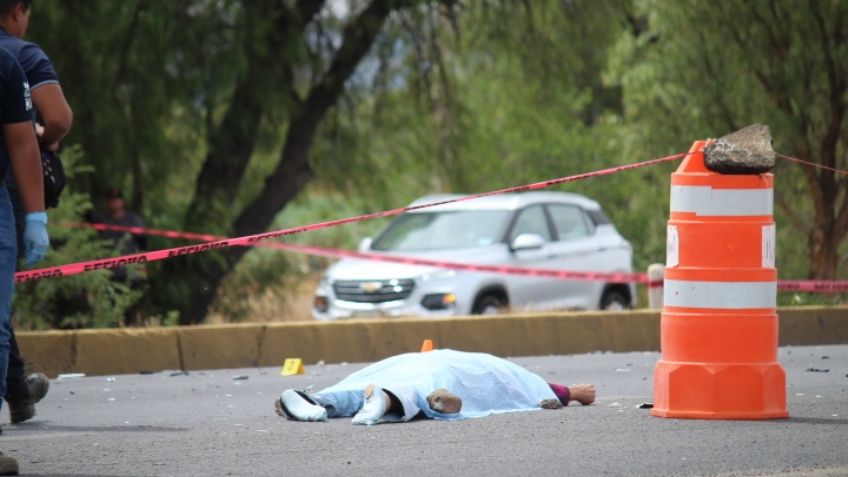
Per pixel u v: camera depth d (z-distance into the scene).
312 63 85.56
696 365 27.39
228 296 89.44
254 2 78.62
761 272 27.28
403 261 57.66
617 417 27.86
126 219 65.06
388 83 90.62
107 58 75.25
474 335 48.47
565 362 45.03
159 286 80.19
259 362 45.56
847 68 75.88
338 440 25.27
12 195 28.30
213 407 33.06
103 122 74.25
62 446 25.27
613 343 51.06
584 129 104.88
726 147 26.98
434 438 25.31
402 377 28.45
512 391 29.38
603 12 90.00
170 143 79.56
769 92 77.69
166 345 44.34
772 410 27.44
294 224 133.38
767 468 21.86
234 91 82.25
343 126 90.94
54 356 42.91
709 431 25.75
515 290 62.28
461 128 95.00
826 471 21.58
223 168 83.19
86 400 35.19
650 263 92.56
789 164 79.44
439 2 89.12
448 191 100.75
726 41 78.25
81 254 58.41
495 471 21.69
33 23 72.88
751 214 27.14
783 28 76.88
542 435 25.52
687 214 27.36
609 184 99.69
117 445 25.31
